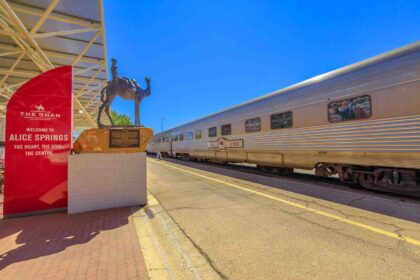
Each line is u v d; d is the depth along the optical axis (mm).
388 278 2305
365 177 5902
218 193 6254
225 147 11664
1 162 9531
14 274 2473
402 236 3227
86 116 19297
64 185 5039
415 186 4863
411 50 4848
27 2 6031
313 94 6910
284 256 2822
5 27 6004
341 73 6238
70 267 2613
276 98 8383
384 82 5188
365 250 2881
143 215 4586
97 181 4980
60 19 6719
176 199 5781
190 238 3480
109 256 2881
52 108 5070
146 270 2555
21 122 4832
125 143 5254
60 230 3785
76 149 5133
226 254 2945
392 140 5000
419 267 2479
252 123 9656
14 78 10914
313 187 6570
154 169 12867
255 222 4008
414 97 4668
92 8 6438
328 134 6430
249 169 11578
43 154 4938
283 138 8008
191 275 2510
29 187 4785
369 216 4070
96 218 4402
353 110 5809
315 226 3717
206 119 13883
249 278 2410
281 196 5668
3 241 3359
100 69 10422
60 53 8859
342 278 2332
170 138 21234
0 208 5328
